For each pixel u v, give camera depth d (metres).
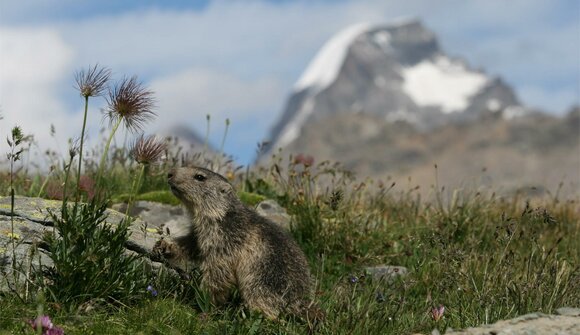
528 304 8.41
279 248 8.50
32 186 11.14
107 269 7.55
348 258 10.37
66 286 7.34
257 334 7.67
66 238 7.40
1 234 7.92
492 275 9.23
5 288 7.35
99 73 7.34
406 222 12.12
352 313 7.85
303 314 8.21
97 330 7.06
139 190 12.13
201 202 8.55
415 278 9.72
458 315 8.37
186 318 7.69
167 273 8.44
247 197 11.62
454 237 11.32
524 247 11.32
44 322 6.37
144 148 7.84
